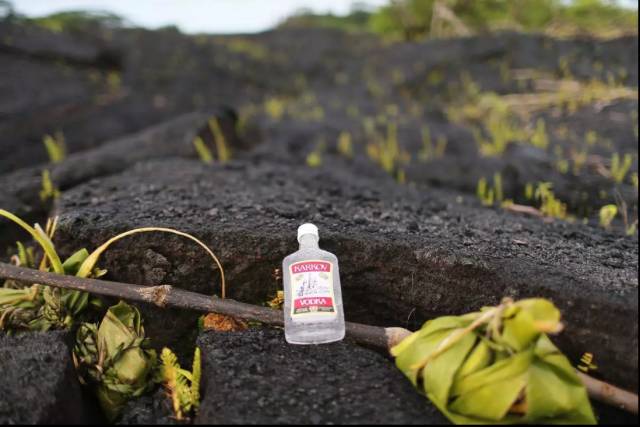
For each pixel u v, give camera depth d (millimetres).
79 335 760
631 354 647
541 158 1552
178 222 874
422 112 2094
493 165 1555
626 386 655
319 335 712
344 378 663
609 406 667
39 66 2350
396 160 1665
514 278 728
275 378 656
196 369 670
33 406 597
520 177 1474
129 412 712
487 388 576
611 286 711
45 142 1656
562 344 687
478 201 1337
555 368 597
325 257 721
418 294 793
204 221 882
